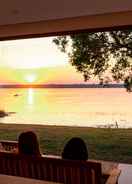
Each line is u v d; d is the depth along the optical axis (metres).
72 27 3.39
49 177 2.34
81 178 2.22
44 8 2.82
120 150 5.83
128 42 4.74
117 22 3.19
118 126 5.74
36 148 2.96
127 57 4.79
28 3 2.79
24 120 6.64
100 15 2.90
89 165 2.18
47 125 6.45
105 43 4.86
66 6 2.75
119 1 2.60
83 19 3.03
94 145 6.02
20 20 3.09
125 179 4.09
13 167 2.48
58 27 3.40
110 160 5.81
